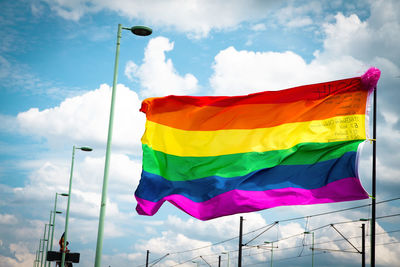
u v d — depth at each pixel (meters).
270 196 13.86
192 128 15.12
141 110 15.48
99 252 16.12
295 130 14.17
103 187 16.70
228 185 14.27
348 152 13.49
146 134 15.15
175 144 15.07
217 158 14.66
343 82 13.91
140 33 17.95
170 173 14.87
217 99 15.02
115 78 17.55
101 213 16.50
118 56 17.69
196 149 14.90
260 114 14.66
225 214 14.09
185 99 15.20
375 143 17.33
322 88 14.11
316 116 14.07
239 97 14.81
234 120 14.86
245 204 14.00
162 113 15.35
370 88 13.59
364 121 13.56
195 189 14.60
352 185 13.30
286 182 13.86
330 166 13.58
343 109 13.82
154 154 15.02
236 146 14.62
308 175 13.75
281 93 14.49
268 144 14.34
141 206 14.78
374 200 19.86
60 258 30.02
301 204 13.59
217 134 14.90
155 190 14.84
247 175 14.20
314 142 13.85
